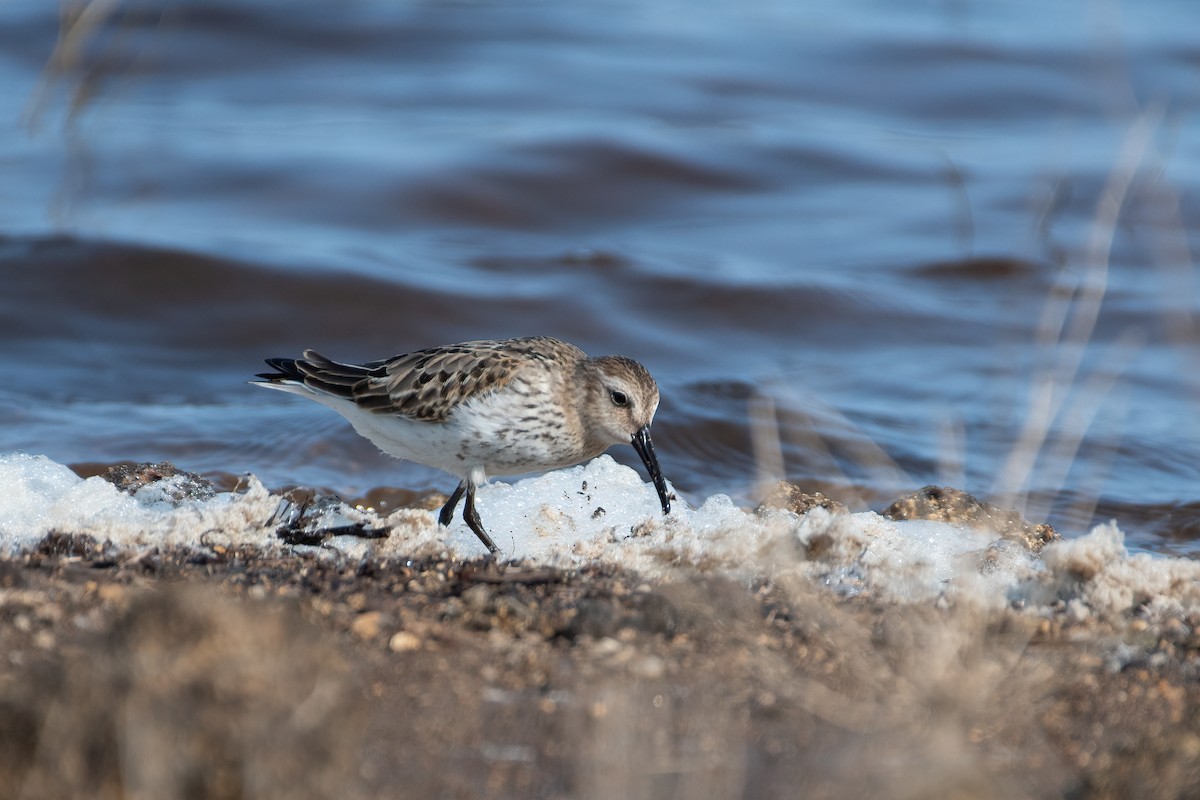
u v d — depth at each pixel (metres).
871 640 7.48
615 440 11.21
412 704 6.43
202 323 18.39
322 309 18.81
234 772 5.12
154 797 5.06
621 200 23.48
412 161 23.78
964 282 20.77
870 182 24.72
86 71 27.33
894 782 5.74
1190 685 7.15
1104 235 13.59
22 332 17.83
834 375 17.28
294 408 15.78
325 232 21.78
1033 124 27.92
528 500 11.29
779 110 28.03
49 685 5.42
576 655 7.09
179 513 9.52
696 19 32.47
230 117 26.28
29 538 9.09
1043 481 13.37
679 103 27.80
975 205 23.61
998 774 6.02
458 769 5.86
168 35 28.98
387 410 10.95
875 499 13.07
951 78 29.41
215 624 5.39
